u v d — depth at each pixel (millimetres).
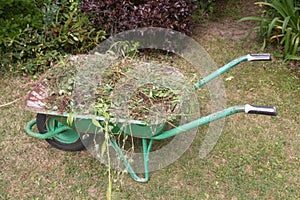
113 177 2701
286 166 2771
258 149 2898
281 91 3430
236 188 2627
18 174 2736
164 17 3625
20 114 3203
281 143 2945
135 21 3602
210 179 2691
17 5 3521
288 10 3709
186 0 3781
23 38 3553
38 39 3592
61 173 2744
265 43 3947
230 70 3668
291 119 3152
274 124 3104
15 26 3525
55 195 2602
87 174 2734
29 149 2920
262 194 2590
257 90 3447
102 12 3621
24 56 3631
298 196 2576
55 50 3629
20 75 3582
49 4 3791
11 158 2850
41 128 2795
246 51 3932
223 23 4375
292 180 2680
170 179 2695
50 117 2656
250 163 2793
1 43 3488
